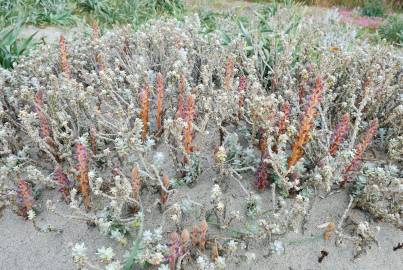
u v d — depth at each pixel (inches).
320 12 365.7
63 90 108.7
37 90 112.7
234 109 109.6
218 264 74.3
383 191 92.4
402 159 101.2
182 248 78.0
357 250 88.5
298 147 92.7
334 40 230.8
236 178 99.6
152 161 104.2
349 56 127.7
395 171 94.7
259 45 150.8
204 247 84.0
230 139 100.7
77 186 95.6
